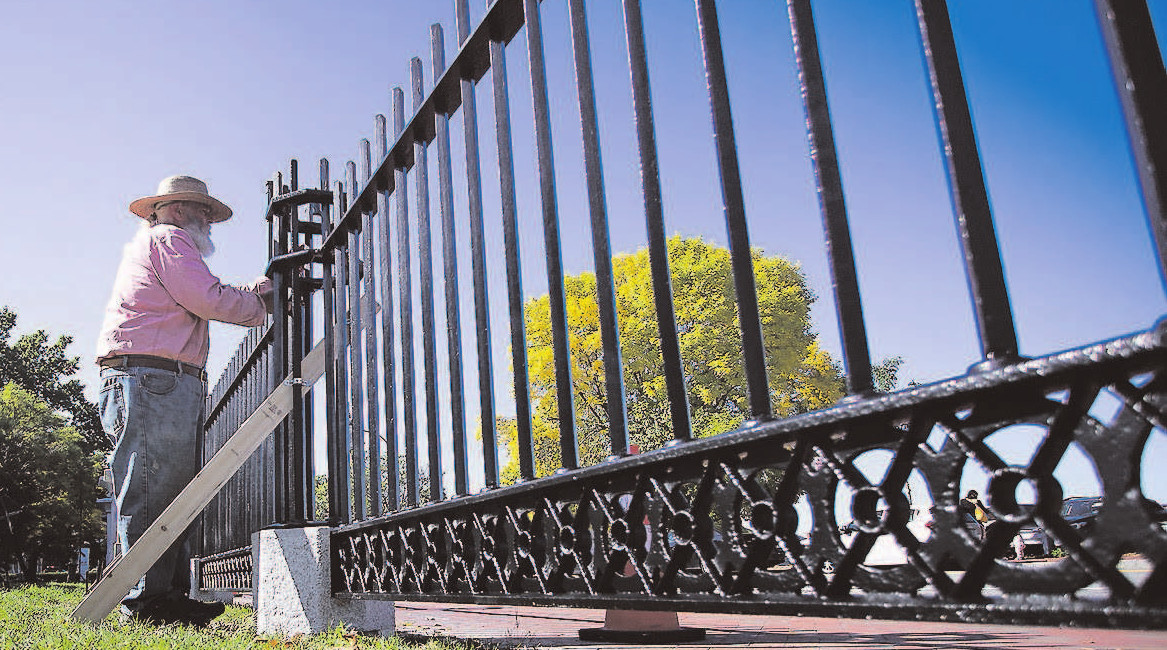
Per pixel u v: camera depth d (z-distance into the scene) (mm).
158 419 4398
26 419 41906
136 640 3182
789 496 1368
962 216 1109
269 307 5016
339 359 4113
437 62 2996
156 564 4254
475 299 2596
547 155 2230
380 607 3990
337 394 4105
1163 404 858
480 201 2680
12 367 52750
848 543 1241
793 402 28938
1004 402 1034
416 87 3201
